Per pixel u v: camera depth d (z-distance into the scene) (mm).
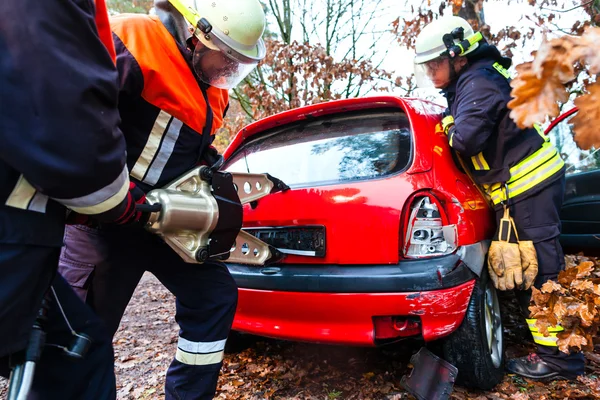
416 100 2537
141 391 2605
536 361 2385
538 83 676
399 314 2018
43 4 979
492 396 2205
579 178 3361
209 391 1826
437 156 2256
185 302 1872
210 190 1734
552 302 1438
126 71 1452
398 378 2457
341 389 2391
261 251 2287
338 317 2117
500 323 2463
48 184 1020
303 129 2697
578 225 3342
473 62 2459
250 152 2859
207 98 1742
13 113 974
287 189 2365
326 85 7121
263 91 7254
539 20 3428
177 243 1642
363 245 2129
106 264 1697
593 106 668
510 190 2324
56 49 989
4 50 976
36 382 1230
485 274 2297
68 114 999
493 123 2232
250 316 2418
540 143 2322
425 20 5004
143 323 3980
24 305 1066
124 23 1518
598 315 1353
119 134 1157
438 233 2102
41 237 1086
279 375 2605
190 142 1712
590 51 641
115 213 1253
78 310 1328
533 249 2252
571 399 2152
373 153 2346
